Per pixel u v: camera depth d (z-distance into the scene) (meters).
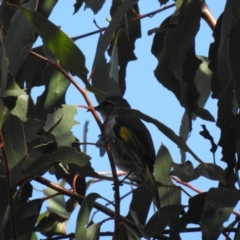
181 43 7.47
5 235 7.38
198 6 7.52
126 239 7.59
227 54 7.14
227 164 7.14
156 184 7.63
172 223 7.12
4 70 6.11
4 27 8.68
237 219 7.91
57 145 7.07
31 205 7.61
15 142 7.06
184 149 6.33
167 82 8.30
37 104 8.75
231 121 7.14
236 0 6.85
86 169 7.60
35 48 9.02
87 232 7.02
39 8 8.51
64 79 8.86
